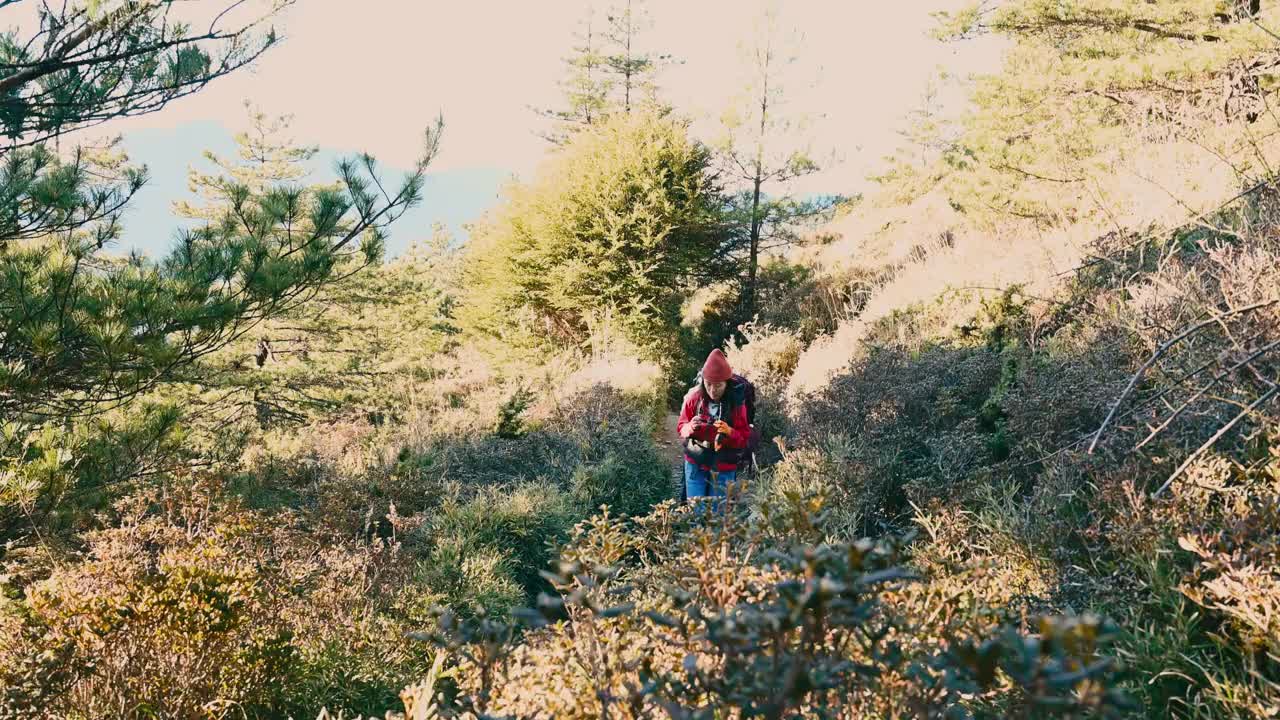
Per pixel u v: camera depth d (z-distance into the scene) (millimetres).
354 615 4340
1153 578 2699
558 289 20375
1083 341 5488
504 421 10484
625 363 15820
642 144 21906
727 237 23406
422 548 5922
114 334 5445
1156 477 3328
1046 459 4082
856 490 5125
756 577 2098
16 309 5441
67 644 3107
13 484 4859
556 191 21562
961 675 1352
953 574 2289
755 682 1367
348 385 15938
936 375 6785
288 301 7215
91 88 6582
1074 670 1083
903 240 20266
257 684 3512
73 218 6055
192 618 3328
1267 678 2297
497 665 2133
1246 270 4102
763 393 11477
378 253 7430
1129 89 9172
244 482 7227
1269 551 2320
